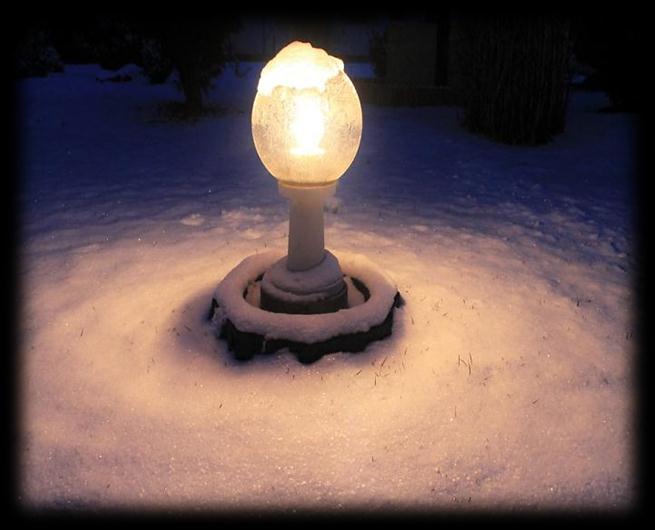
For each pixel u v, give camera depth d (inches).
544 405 120.3
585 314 156.6
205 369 129.5
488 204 253.9
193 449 107.4
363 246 200.2
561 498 98.7
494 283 173.6
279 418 115.1
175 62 464.4
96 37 724.7
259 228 216.7
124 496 98.0
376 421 114.7
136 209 239.5
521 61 372.2
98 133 401.1
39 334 143.0
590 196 267.1
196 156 344.8
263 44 1048.8
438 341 141.0
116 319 149.3
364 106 530.0
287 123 120.6
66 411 117.2
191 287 165.2
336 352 132.8
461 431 113.0
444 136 406.0
